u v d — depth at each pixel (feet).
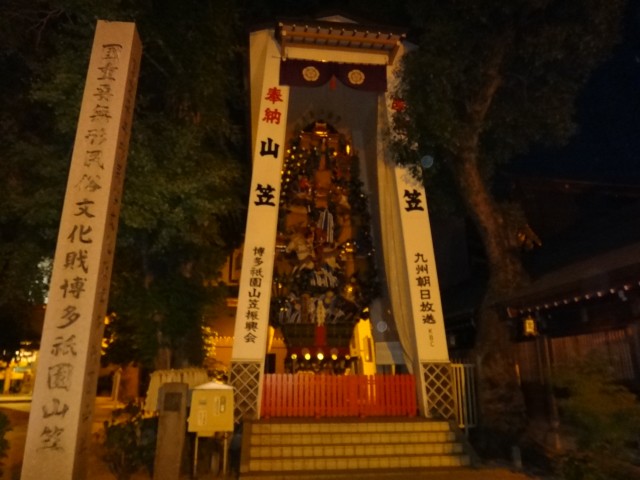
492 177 47.78
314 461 29.81
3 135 36.88
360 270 48.42
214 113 39.24
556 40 35.55
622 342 28.27
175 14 35.60
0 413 27.73
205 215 36.27
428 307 38.04
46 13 36.29
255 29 42.50
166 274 43.14
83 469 23.36
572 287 29.17
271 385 35.76
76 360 23.36
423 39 37.50
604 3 34.24
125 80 27.32
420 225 39.96
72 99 31.19
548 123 41.11
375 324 47.80
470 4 34.99
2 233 40.29
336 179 49.57
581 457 23.21
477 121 38.55
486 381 35.70
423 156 39.99
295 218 48.73
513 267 37.86
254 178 39.55
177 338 41.88
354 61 42.86
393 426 33.27
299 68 42.37
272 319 45.88
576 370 24.22
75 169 25.61
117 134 26.32
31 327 53.88
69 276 24.23
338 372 46.06
